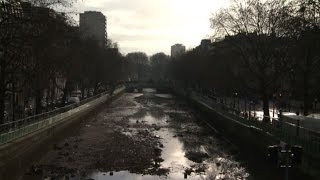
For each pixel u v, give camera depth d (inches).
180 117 4505.4
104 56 5580.7
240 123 2859.3
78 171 1974.7
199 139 3014.3
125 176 1903.3
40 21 2144.4
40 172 1935.3
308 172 1636.3
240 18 3063.5
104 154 2365.9
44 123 2426.2
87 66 4623.5
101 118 4313.5
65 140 2849.4
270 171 2007.9
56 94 4552.2
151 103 6387.8
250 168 2081.7
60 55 2731.3
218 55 4611.2
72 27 2657.5
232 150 2564.0
